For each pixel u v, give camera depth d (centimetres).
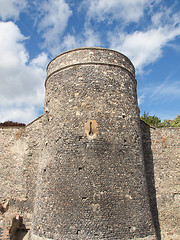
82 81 975
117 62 1051
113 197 821
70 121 929
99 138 890
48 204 853
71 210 799
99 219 777
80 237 754
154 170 1277
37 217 877
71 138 902
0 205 1166
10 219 996
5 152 1287
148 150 1308
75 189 824
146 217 862
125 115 981
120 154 900
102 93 962
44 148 991
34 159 1255
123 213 812
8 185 1216
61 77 1030
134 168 912
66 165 869
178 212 1212
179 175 1280
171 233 1173
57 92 1017
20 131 1320
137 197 869
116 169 868
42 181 927
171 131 1357
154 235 853
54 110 998
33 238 843
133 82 1118
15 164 1257
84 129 902
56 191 852
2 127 1334
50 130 984
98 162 855
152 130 1349
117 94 994
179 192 1249
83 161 855
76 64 1010
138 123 1052
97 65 1005
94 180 827
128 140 946
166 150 1322
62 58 1062
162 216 1201
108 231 766
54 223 805
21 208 1165
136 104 1088
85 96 950
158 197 1232
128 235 785
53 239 781
